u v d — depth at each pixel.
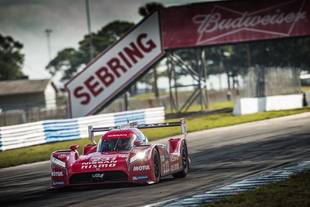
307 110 124.81
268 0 137.75
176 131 104.06
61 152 43.00
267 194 34.50
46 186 47.84
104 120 115.19
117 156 41.62
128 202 35.16
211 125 109.00
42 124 103.88
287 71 142.88
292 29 136.88
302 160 52.19
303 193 34.16
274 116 115.50
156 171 42.41
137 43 142.25
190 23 140.75
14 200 40.91
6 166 73.44
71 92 143.88
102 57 143.25
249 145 70.19
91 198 37.97
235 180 42.75
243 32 138.50
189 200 34.09
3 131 96.56
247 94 138.25
